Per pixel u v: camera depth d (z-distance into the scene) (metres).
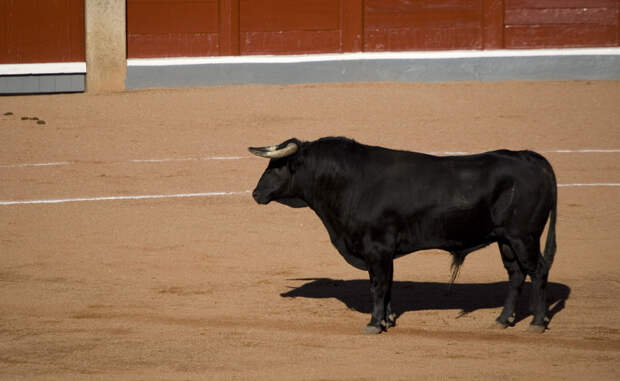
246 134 64.69
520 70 83.25
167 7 84.69
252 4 85.31
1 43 83.38
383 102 74.12
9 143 62.75
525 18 85.62
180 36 84.94
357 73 83.31
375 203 26.56
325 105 73.31
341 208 26.94
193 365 23.72
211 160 57.81
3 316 29.45
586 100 74.06
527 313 29.58
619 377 22.16
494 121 67.69
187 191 50.38
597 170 54.22
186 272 35.28
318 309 30.02
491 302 30.91
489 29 85.62
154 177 53.62
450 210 26.39
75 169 55.75
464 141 62.06
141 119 70.19
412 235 26.77
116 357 24.64
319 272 35.28
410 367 23.19
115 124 68.62
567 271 34.94
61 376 22.92
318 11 85.69
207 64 83.06
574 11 85.12
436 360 23.94
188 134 65.06
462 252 27.61
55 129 67.00
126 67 83.12
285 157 27.23
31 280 34.22
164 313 29.66
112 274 35.00
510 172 26.44
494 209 26.52
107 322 28.61
